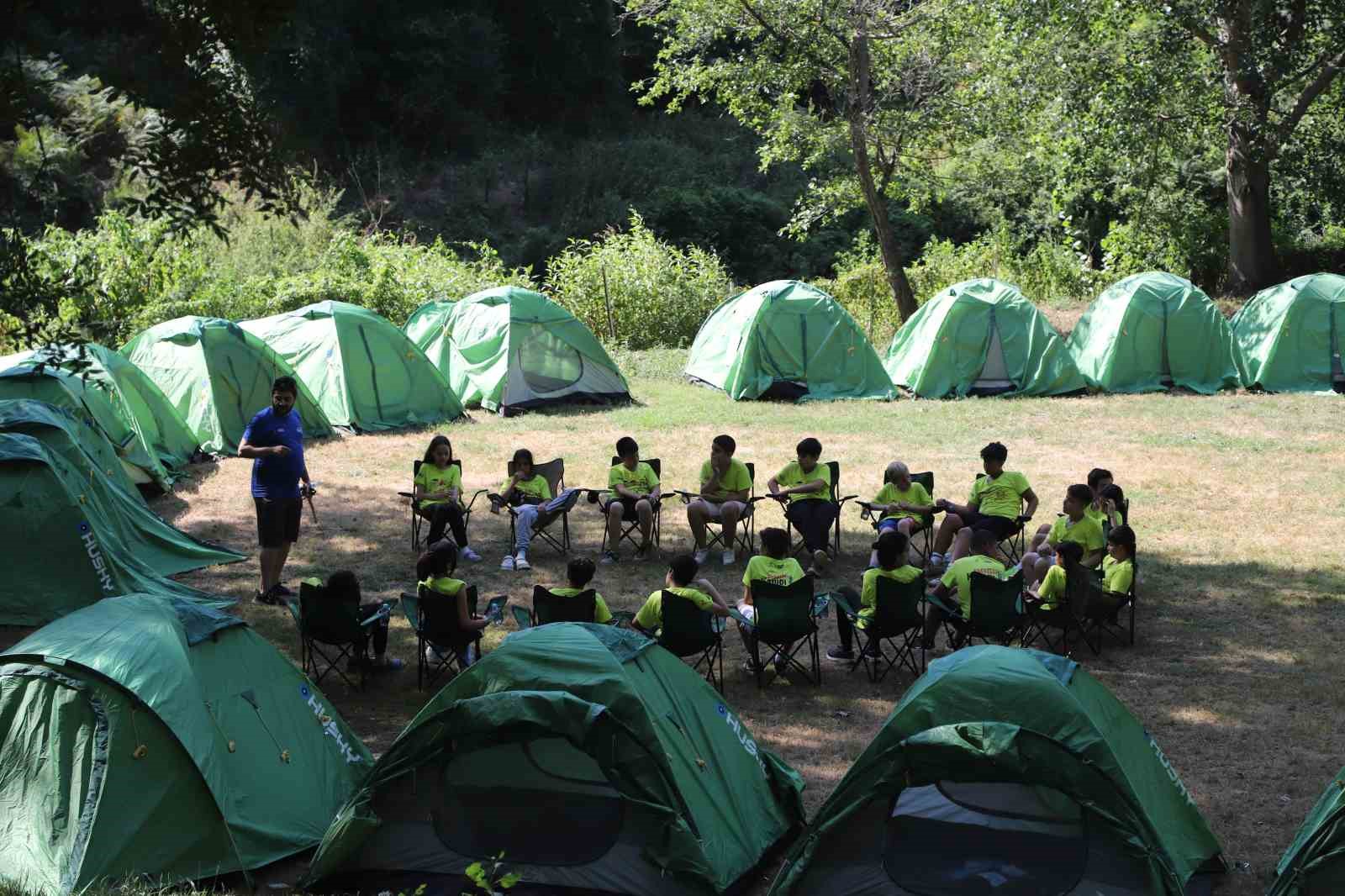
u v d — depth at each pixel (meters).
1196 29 25.38
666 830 5.87
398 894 5.97
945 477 15.49
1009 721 5.83
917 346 22.03
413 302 26.47
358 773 7.14
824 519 12.16
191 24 6.82
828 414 19.81
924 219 47.41
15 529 10.27
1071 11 25.34
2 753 6.13
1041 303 31.44
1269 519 13.62
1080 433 18.17
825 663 9.66
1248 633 10.09
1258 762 7.62
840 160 30.64
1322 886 5.61
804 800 7.11
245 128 6.94
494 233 49.66
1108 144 25.95
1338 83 27.89
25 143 28.92
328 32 49.19
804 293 21.66
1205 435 17.95
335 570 12.08
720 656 8.98
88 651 6.27
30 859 5.85
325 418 18.45
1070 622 9.48
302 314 19.59
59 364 7.17
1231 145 29.38
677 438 18.06
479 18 55.16
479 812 6.23
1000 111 27.84
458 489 12.68
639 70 61.44
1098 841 5.75
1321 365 21.38
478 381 20.59
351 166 48.44
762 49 28.84
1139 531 13.24
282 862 6.34
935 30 28.33
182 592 10.98
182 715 6.21
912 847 5.91
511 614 10.70
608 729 5.90
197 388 17.34
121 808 5.98
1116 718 6.43
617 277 28.69
